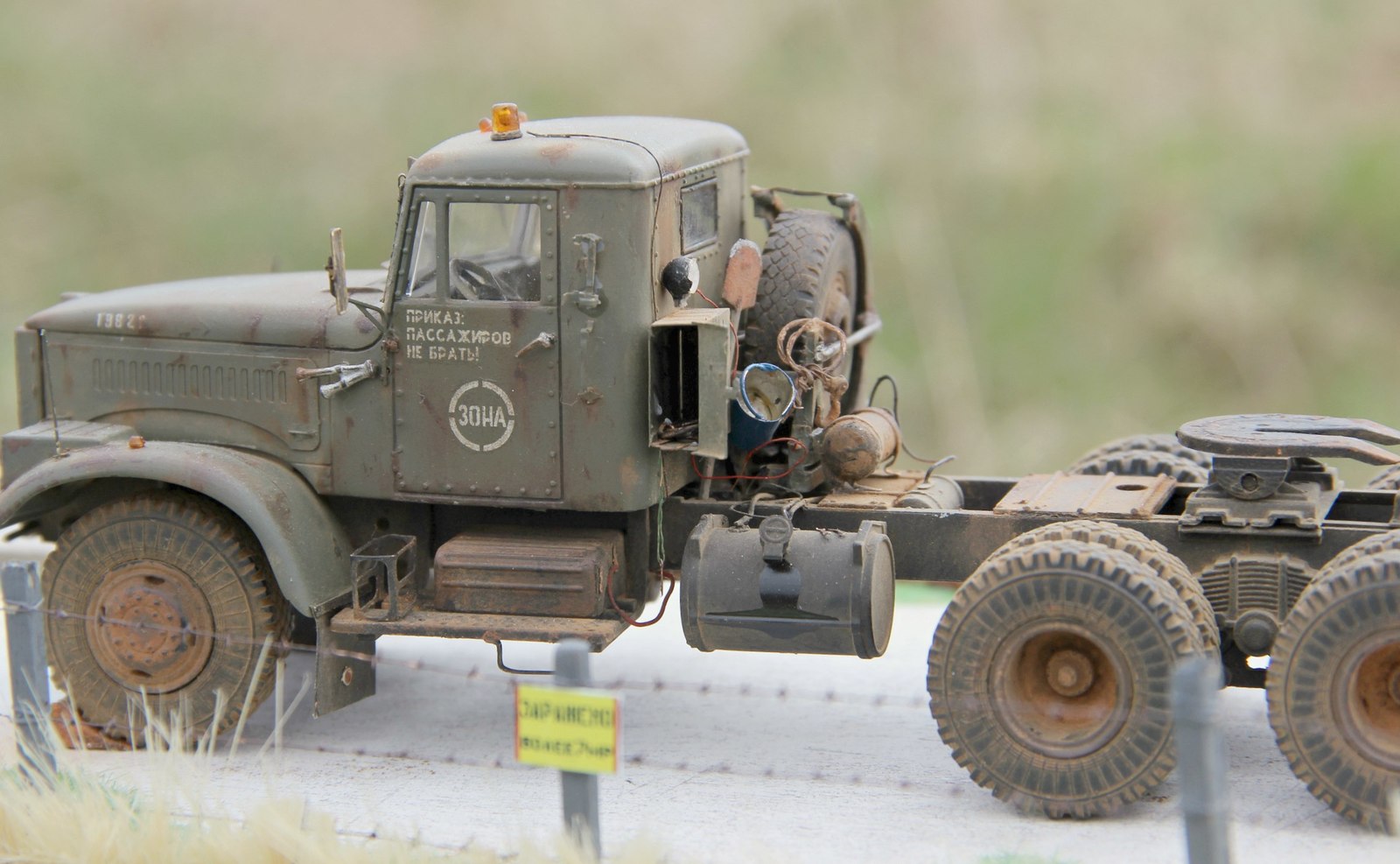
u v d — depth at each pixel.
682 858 21.12
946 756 25.59
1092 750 22.17
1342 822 22.39
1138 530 23.89
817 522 25.39
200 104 82.81
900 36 81.31
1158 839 21.98
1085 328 69.00
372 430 25.19
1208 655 22.09
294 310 25.72
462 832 22.81
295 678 29.78
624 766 25.45
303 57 85.00
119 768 25.36
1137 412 66.06
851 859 21.66
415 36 85.06
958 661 22.58
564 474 24.36
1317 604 21.55
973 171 74.44
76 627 25.95
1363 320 68.06
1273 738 25.80
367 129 80.75
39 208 79.00
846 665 29.89
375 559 24.56
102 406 27.02
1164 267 70.06
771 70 80.31
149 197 78.88
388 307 24.69
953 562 24.92
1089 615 21.92
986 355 68.44
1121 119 76.56
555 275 23.92
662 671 29.89
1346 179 72.00
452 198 24.17
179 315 26.30
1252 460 23.02
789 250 26.91
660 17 83.31
